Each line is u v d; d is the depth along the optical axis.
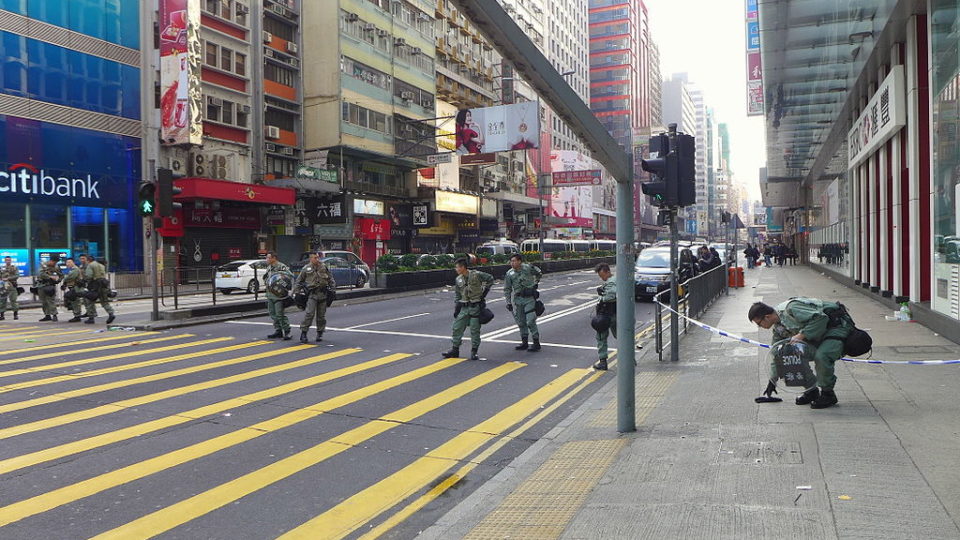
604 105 115.31
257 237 36.28
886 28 13.70
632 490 4.42
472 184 57.66
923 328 11.83
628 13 114.06
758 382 7.91
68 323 16.00
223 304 16.91
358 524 4.30
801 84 20.50
